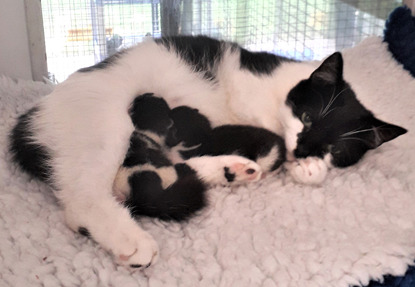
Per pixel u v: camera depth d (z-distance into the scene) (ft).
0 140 2.40
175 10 3.28
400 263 1.92
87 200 1.94
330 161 2.36
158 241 1.97
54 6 3.11
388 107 2.74
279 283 1.84
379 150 2.50
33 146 2.13
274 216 2.12
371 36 3.19
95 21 3.20
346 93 2.39
